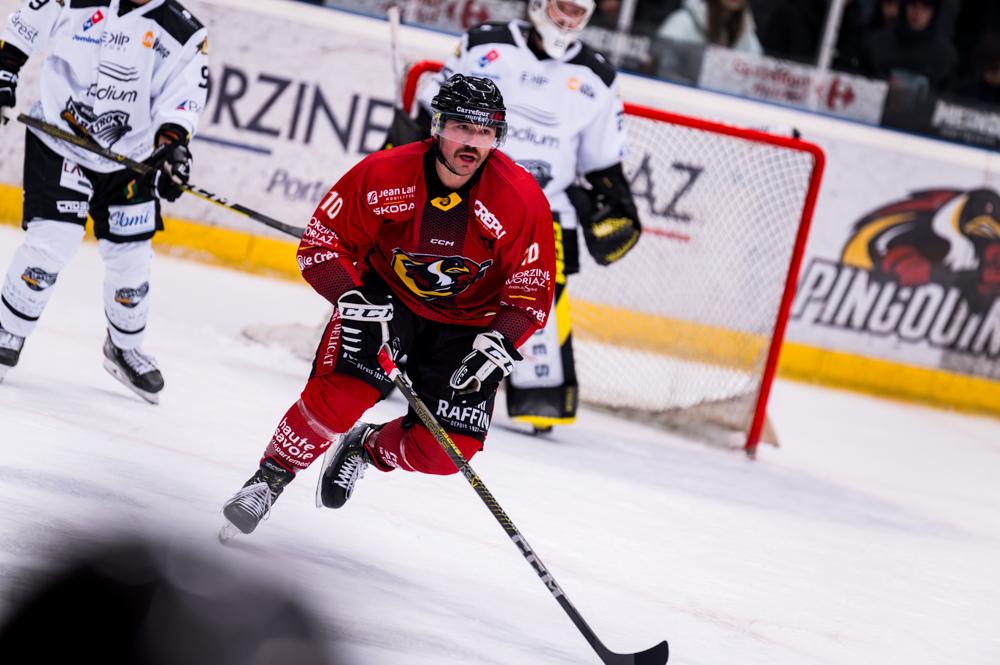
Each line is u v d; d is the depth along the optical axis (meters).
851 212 23.84
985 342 24.81
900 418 22.94
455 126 7.54
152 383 11.73
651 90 23.62
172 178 11.26
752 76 24.08
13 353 11.09
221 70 22.27
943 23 23.97
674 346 20.94
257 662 2.87
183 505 8.34
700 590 9.82
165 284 19.84
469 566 8.88
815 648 8.83
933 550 13.54
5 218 21.61
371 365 8.09
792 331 24.11
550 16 14.50
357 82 22.73
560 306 15.12
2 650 2.59
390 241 8.23
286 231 11.45
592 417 17.81
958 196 24.16
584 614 8.38
